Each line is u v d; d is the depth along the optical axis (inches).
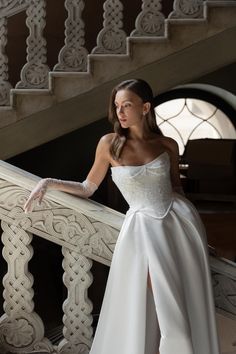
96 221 103.9
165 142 101.3
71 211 104.1
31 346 109.5
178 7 203.6
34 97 204.4
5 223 106.2
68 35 201.8
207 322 98.9
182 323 92.2
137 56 205.8
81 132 337.4
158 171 97.3
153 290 93.0
